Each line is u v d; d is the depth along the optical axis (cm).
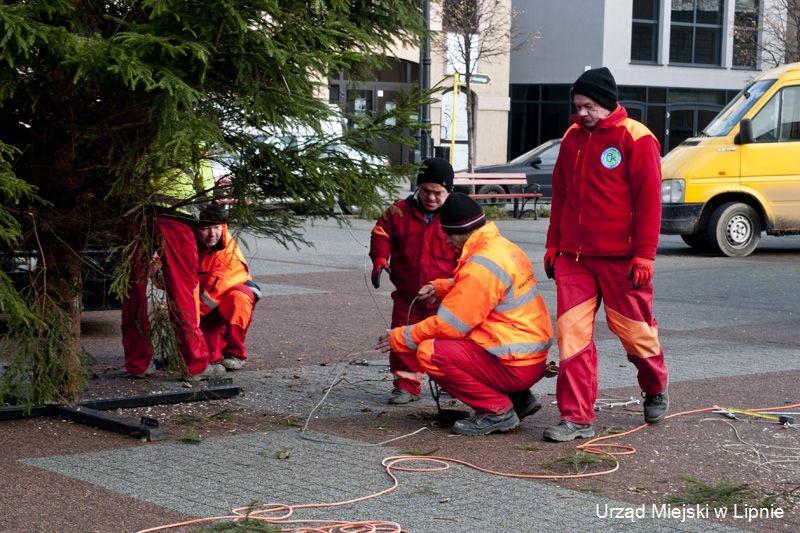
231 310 892
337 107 672
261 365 930
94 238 713
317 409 761
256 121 657
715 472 606
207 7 602
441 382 692
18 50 569
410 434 691
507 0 3959
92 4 636
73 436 675
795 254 2017
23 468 599
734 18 4538
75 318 734
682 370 926
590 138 684
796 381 878
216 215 731
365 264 1797
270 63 629
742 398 809
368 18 709
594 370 691
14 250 693
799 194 1942
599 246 684
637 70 4456
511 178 2900
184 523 505
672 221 1928
